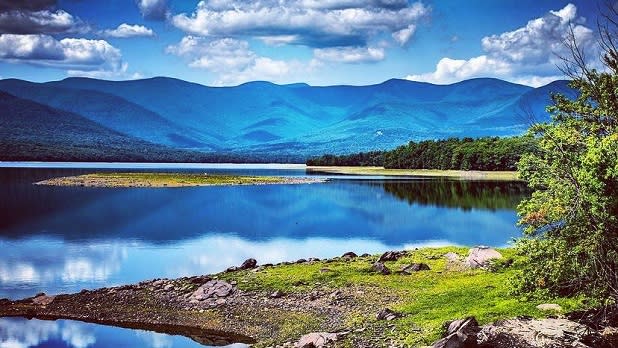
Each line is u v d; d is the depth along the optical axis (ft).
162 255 189.26
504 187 485.56
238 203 367.66
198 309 120.78
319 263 155.33
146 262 176.86
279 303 120.78
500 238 228.02
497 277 122.83
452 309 97.09
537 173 76.79
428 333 84.07
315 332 98.68
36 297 131.03
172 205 351.67
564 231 72.90
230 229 254.47
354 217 298.76
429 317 94.58
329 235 238.68
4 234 233.35
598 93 73.77
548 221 75.46
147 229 251.39
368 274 137.69
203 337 106.52
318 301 120.16
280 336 103.09
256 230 252.21
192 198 400.26
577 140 75.10
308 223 276.82
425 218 293.43
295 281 133.59
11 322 116.16
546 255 77.10
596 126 75.25
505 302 93.45
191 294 129.18
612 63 72.84
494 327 75.72
